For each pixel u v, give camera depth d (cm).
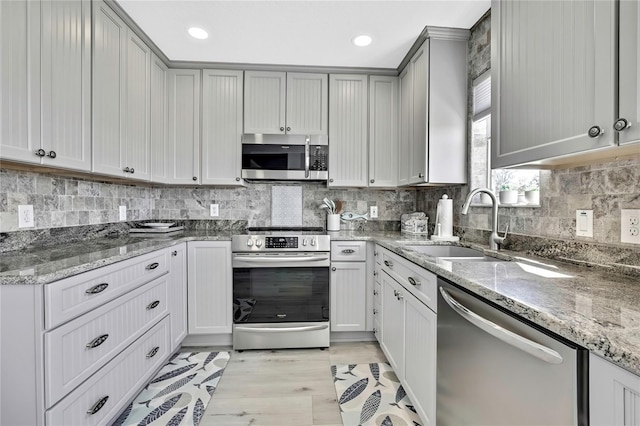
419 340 146
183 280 225
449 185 238
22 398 103
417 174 225
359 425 152
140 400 171
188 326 232
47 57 131
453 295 111
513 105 124
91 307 125
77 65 150
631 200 108
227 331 234
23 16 120
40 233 165
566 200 136
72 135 146
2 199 143
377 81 264
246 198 291
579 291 87
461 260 162
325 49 229
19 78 119
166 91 250
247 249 232
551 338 68
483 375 94
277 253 235
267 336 231
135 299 158
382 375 198
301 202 294
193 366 208
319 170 257
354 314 242
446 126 213
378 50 231
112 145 178
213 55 239
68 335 113
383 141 265
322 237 237
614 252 112
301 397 175
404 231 267
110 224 227
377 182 265
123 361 148
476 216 206
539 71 110
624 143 80
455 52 212
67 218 184
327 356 224
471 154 211
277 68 256
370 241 242
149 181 224
